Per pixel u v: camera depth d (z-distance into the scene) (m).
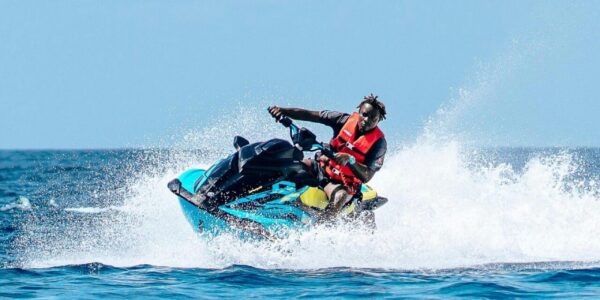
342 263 28.36
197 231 28.69
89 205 54.28
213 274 26.09
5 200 59.06
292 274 26.22
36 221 44.09
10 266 28.36
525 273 26.64
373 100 28.67
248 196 27.62
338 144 29.17
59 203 56.22
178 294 23.05
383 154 28.94
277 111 28.80
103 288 23.86
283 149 27.73
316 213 28.36
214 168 28.50
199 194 27.91
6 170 118.25
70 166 131.62
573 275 26.16
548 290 23.94
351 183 28.84
